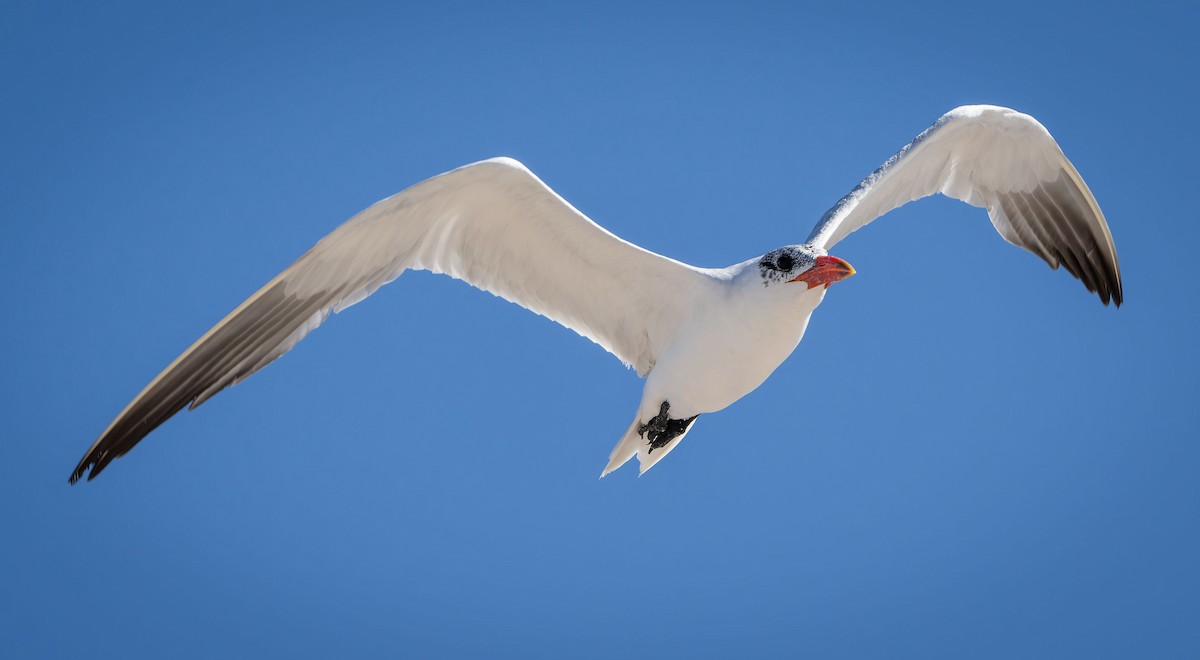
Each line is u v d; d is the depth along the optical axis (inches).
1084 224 536.1
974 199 529.7
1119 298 543.5
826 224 465.1
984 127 501.0
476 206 448.1
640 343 476.7
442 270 466.6
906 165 506.3
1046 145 507.5
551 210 441.4
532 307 477.1
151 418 460.4
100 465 450.3
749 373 449.1
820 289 430.9
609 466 470.3
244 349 469.4
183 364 462.6
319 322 465.7
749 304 436.8
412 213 447.2
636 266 454.6
